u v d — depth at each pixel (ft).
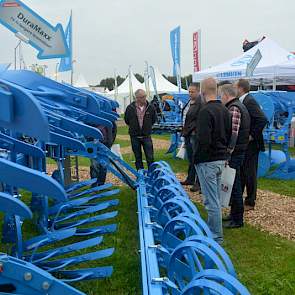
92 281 13.51
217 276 8.09
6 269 6.95
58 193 5.95
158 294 8.43
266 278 14.07
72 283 12.67
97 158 20.81
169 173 17.98
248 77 33.71
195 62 53.88
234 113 17.43
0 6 19.62
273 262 15.38
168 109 56.08
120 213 21.09
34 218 18.22
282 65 41.45
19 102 5.49
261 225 19.54
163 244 11.60
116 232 18.31
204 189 16.42
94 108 14.33
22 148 12.07
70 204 18.90
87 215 20.45
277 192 26.13
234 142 16.89
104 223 19.58
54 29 20.42
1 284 6.98
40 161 16.43
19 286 7.04
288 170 30.27
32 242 14.23
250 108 20.31
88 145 20.49
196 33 53.31
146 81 55.16
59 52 20.66
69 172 25.99
